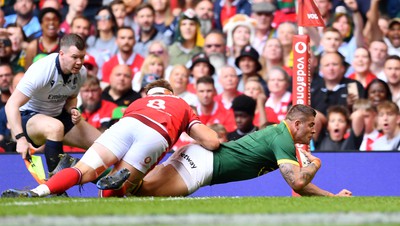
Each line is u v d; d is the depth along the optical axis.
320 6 36.25
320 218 15.02
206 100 35.38
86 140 27.00
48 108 26.53
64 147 32.94
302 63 25.94
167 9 37.19
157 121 23.22
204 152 24.34
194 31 36.78
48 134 25.53
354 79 35.25
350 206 18.17
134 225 13.80
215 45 36.56
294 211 16.62
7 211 16.52
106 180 21.95
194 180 24.12
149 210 16.73
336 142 34.19
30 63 36.88
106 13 36.94
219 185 29.73
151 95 24.28
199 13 36.97
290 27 36.19
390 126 34.03
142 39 36.91
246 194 29.78
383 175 29.98
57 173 22.45
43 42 37.06
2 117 34.06
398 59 34.94
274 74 35.31
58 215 15.59
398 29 35.62
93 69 36.66
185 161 24.28
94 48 36.91
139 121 23.16
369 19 35.88
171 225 13.78
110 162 23.02
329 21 36.16
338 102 35.09
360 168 30.08
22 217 15.23
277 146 23.44
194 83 36.09
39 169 25.67
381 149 34.00
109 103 35.50
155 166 24.64
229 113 35.25
